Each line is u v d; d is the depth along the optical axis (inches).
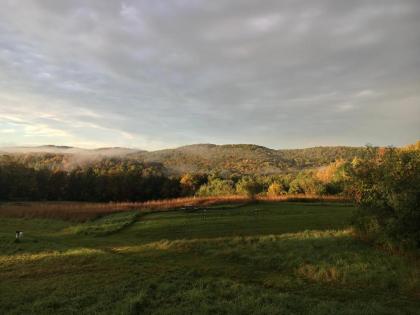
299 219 1254.3
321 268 617.3
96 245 964.6
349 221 833.5
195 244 890.1
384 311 430.0
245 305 448.1
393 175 719.7
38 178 3710.6
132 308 445.4
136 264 698.2
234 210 1581.0
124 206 1916.8
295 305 454.9
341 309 435.2
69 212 1722.4
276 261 701.3
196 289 517.0
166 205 1907.0
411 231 661.9
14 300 500.4
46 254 804.0
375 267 598.2
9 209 1831.9
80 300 488.1
